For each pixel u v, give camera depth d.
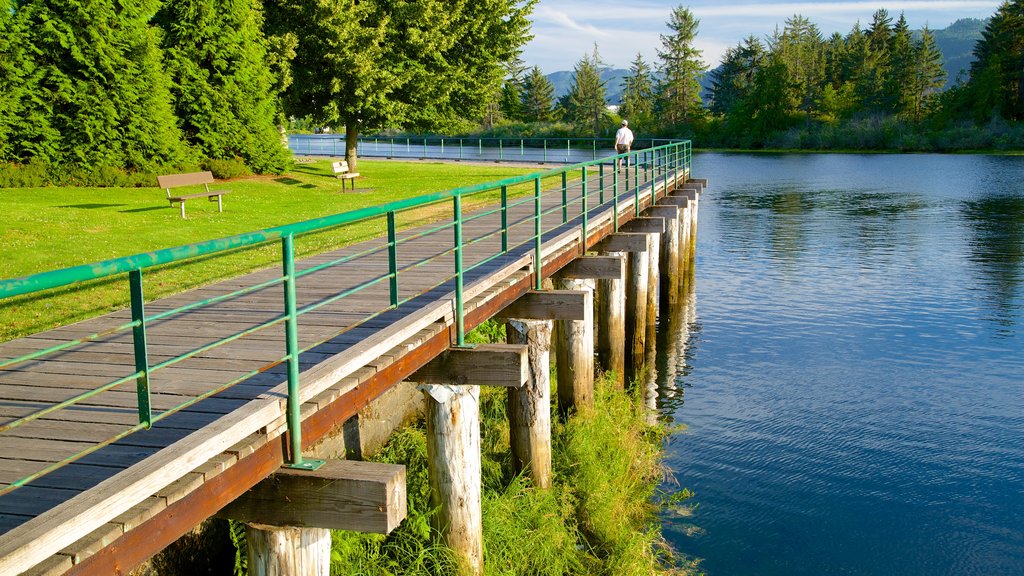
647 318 17.45
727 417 13.02
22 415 4.90
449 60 32.31
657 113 120.88
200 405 4.99
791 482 10.60
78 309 9.67
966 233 30.64
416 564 7.09
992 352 16.27
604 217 13.50
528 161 40.44
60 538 3.28
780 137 95.75
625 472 10.09
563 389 11.08
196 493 4.04
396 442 9.48
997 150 77.69
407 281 8.92
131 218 16.55
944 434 12.20
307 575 4.80
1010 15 97.25
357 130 30.62
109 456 4.23
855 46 126.50
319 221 4.86
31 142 20.69
